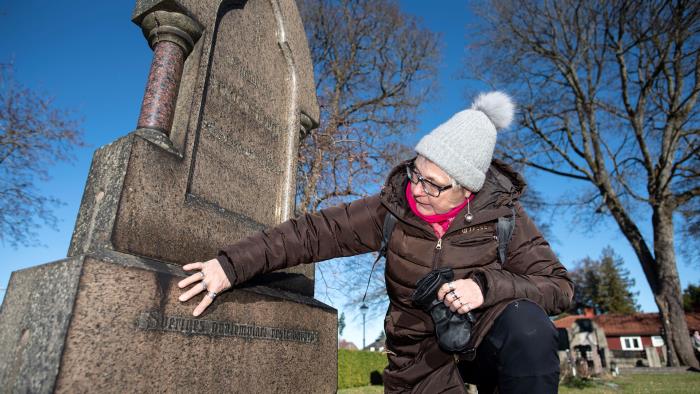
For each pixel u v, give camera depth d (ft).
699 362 53.01
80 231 5.11
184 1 6.41
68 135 34.58
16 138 33.01
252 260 5.31
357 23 53.98
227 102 7.59
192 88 6.37
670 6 49.49
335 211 5.69
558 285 4.75
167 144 5.83
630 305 154.71
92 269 4.12
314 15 52.54
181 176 5.91
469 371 5.29
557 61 61.57
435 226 5.29
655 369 52.60
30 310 4.24
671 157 56.59
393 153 39.14
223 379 5.27
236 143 7.68
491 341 4.42
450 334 4.34
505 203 5.08
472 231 5.01
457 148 4.76
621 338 112.88
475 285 4.39
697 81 54.03
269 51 9.34
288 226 5.62
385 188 5.28
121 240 4.88
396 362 5.33
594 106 59.72
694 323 99.55
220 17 7.78
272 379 6.09
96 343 4.01
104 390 4.01
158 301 4.63
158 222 5.43
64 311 3.93
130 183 5.11
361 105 53.98
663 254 55.52
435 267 4.99
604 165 59.72
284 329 6.51
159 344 4.57
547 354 4.11
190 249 5.91
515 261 5.03
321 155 33.45
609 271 158.51
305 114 10.11
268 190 8.52
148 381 4.40
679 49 52.60
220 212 6.77
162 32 6.38
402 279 5.13
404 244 5.14
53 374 3.71
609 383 41.47
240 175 7.65
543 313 4.31
